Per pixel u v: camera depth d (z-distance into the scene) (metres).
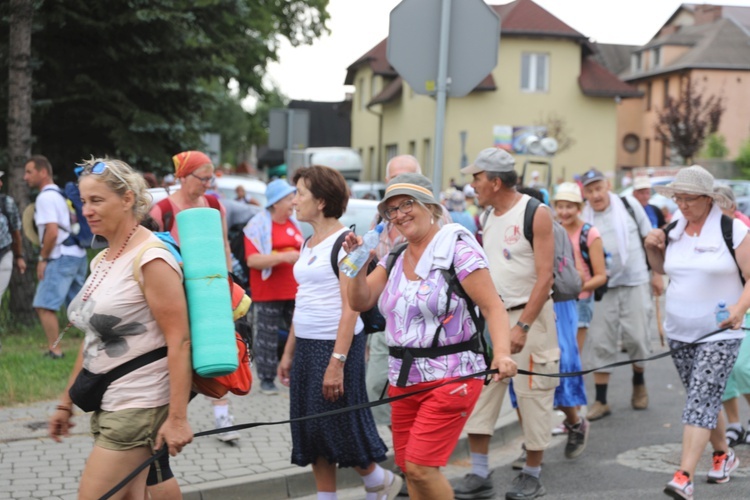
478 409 7.00
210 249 4.54
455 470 7.97
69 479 6.79
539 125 48.19
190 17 19.00
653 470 7.91
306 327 6.16
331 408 6.05
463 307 5.28
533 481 7.14
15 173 13.11
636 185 12.99
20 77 13.09
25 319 12.99
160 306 4.41
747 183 36.84
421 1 8.45
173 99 20.50
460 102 47.72
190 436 4.43
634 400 10.42
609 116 48.84
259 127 71.38
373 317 6.20
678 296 7.07
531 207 6.89
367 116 60.25
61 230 10.82
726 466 7.44
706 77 66.25
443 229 5.33
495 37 8.41
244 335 4.89
